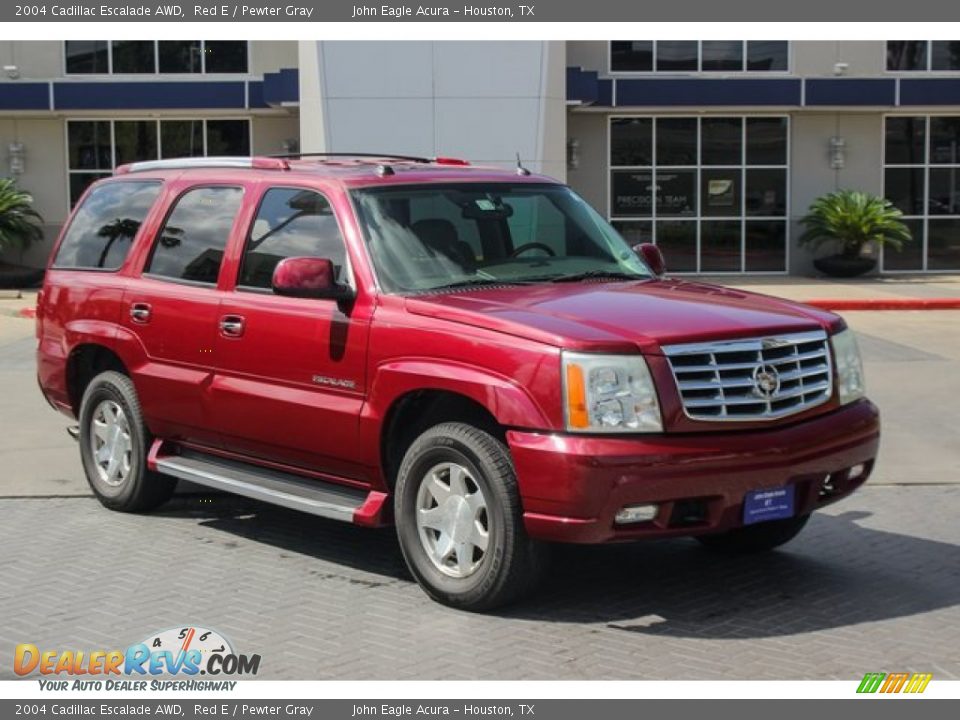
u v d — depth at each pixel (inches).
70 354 330.3
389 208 271.4
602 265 285.6
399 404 250.2
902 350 644.1
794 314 253.3
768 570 273.4
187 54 1046.4
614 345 224.8
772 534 276.5
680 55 1046.4
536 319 234.4
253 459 289.7
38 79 1039.0
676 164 1069.1
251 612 245.3
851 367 258.5
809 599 253.1
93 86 1013.8
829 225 1034.7
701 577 268.4
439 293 257.8
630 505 222.2
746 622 239.0
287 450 275.1
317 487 276.5
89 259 331.9
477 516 239.1
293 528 311.6
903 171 1077.8
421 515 248.2
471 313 240.2
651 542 295.9
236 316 282.2
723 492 227.9
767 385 235.8
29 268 1043.3
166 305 301.1
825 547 292.0
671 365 227.3
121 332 313.1
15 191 1019.3
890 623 238.2
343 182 274.5
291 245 278.5
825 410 248.5
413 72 922.1
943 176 1079.0
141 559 283.1
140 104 1017.5
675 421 226.2
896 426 439.8
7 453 400.5
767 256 1080.8
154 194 320.5
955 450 401.1
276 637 230.8
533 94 925.2
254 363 277.7
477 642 227.6
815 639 229.5
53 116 1054.4
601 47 1043.9
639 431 224.4
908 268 1086.4
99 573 272.2
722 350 232.5
